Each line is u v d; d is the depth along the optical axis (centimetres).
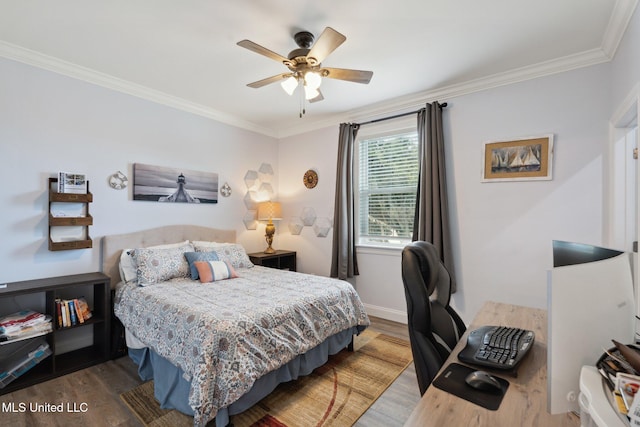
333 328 249
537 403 86
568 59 258
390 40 235
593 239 253
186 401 183
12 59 249
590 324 77
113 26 219
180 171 360
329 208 427
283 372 213
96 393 217
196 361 174
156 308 227
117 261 303
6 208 248
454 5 195
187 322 196
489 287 300
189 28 221
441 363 115
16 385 220
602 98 249
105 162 302
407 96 344
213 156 396
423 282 125
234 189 422
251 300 229
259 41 238
